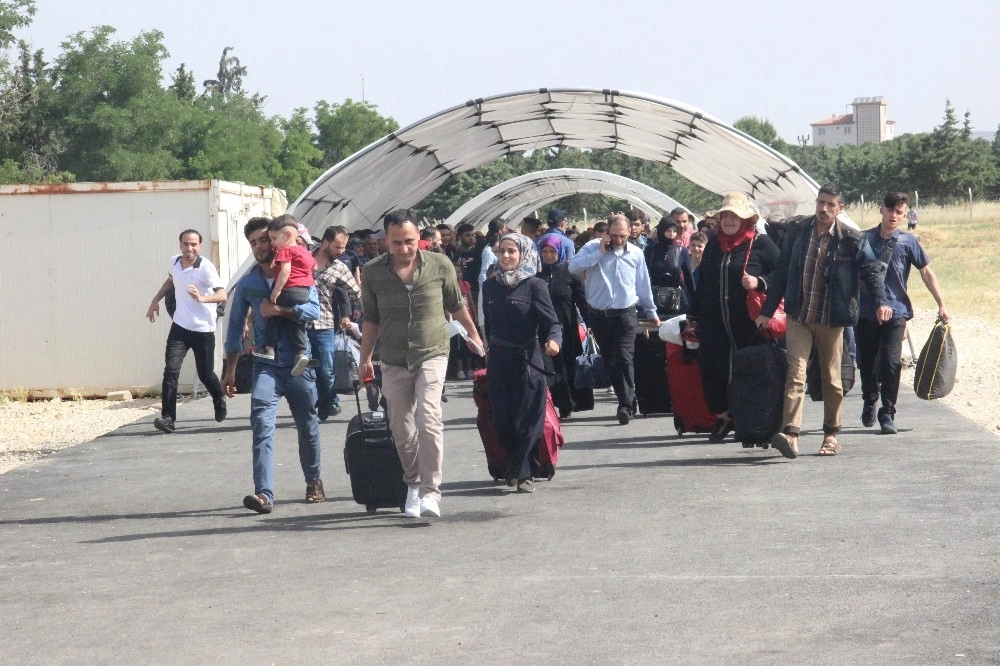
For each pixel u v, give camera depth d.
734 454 11.59
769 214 25.00
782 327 11.45
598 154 84.88
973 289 40.31
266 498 9.54
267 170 100.81
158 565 7.92
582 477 10.70
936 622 6.04
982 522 8.30
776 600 6.52
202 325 14.89
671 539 8.09
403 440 9.02
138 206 19.75
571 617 6.31
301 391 9.81
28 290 19.89
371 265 8.97
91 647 6.10
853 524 8.36
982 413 14.30
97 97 79.69
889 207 12.30
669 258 15.90
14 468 12.48
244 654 5.88
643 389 14.55
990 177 95.06
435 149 23.98
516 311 10.04
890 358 12.37
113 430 15.32
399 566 7.59
